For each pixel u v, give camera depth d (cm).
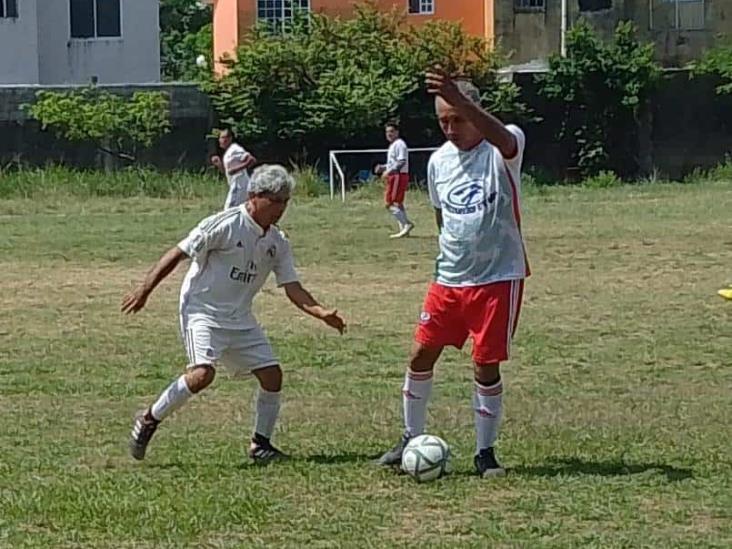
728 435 936
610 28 4791
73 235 2520
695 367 1236
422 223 2759
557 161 4172
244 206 848
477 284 796
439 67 779
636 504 752
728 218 2806
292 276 862
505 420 992
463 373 1198
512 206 793
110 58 4809
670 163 4194
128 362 1264
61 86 4041
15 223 2800
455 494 775
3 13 4666
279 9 4803
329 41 4156
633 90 4091
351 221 2817
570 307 1609
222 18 5159
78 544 679
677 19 4778
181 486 794
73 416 1025
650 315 1545
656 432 945
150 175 3659
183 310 855
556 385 1148
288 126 3953
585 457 869
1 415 1028
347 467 842
